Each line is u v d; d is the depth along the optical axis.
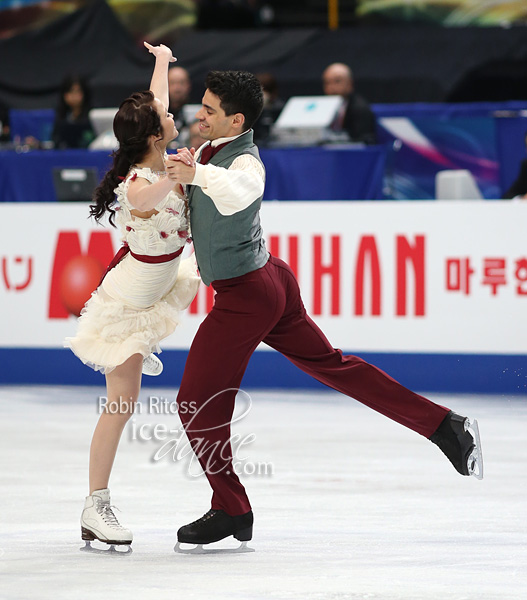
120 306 12.73
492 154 33.31
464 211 24.84
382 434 20.50
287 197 27.17
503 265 24.78
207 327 12.38
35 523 13.59
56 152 27.94
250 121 12.23
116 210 12.70
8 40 45.09
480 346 24.92
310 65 42.62
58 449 18.80
